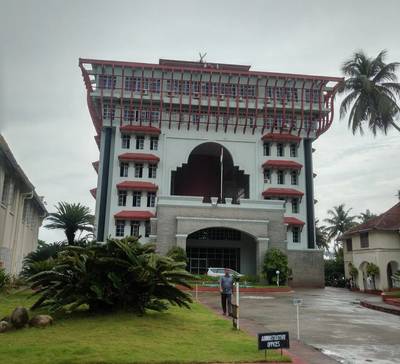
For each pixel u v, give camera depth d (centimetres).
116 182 4828
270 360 826
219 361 805
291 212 4988
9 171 2444
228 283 1562
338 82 5191
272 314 1761
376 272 4012
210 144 5197
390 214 4322
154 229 4031
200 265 4506
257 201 4100
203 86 5128
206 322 1279
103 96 4938
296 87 5250
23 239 3241
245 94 5169
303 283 4472
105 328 1064
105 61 4931
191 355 835
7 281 2144
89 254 1259
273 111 5181
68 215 3656
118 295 1273
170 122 5056
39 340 918
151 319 1225
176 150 5028
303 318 1638
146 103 5038
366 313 1894
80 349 836
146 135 5012
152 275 1275
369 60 3722
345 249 4781
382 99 3459
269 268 3684
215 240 4544
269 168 5075
